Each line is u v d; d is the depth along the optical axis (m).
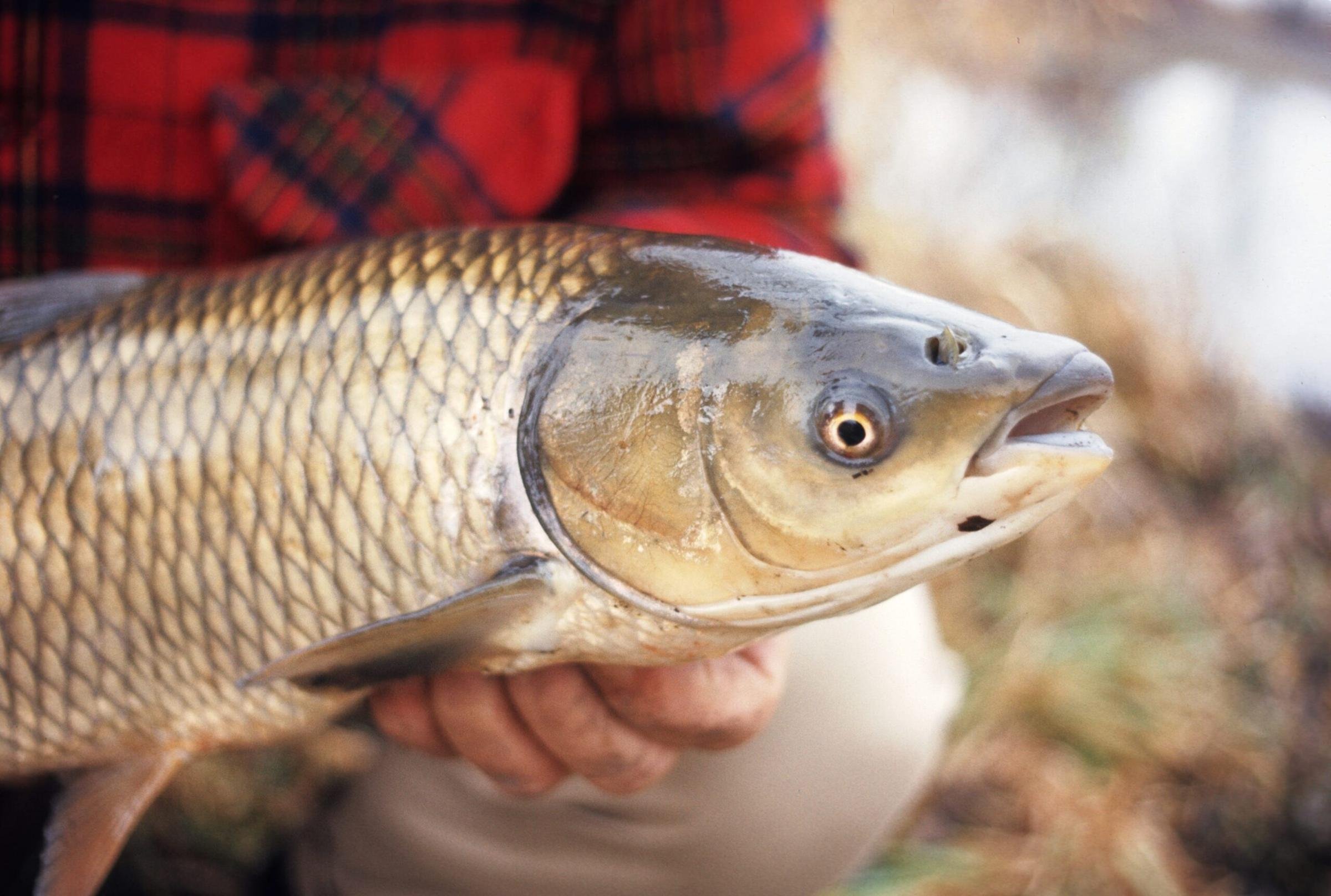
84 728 0.50
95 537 0.49
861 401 0.42
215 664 0.48
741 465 0.43
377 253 0.47
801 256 0.45
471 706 0.49
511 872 0.61
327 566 0.46
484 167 0.63
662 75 0.65
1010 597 1.04
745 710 0.49
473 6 0.64
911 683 0.63
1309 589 1.11
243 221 0.63
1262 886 0.88
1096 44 2.06
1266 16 2.29
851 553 0.43
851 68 1.68
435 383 0.45
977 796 0.92
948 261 1.36
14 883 0.69
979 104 1.88
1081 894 0.84
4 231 0.62
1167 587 1.08
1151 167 1.82
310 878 0.68
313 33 0.63
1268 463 1.22
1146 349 1.27
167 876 0.79
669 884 0.61
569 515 0.44
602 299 0.45
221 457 0.47
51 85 0.61
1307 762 0.95
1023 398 0.42
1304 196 1.68
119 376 0.49
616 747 0.50
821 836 0.61
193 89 0.62
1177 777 0.94
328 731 0.89
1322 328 1.40
